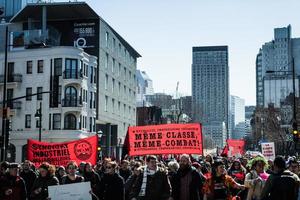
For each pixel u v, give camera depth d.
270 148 25.42
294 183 9.48
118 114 73.19
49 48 57.69
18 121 58.41
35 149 17.31
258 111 101.31
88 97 60.66
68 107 56.53
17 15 65.50
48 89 57.41
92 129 61.56
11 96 59.06
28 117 58.22
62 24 65.75
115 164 12.66
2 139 28.80
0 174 11.96
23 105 58.44
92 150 17.17
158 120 104.62
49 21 66.06
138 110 101.00
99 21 64.69
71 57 57.28
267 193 9.54
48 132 56.78
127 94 78.81
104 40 66.56
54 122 56.97
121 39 75.19
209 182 11.49
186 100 126.25
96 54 64.31
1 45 66.44
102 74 65.38
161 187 11.81
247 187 11.21
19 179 11.60
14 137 58.25
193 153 17.48
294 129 36.94
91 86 61.59
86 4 61.34
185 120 119.38
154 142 17.75
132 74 82.56
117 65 72.81
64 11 63.38
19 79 58.66
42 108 57.31
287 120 80.69
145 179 11.89
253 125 116.94
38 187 11.88
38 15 65.56
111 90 69.62
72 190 11.20
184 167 11.86
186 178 11.80
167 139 17.70
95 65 63.09
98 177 14.02
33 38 62.09
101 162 20.45
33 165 16.78
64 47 57.03
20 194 11.51
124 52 77.44
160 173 11.89
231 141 32.03
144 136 17.83
